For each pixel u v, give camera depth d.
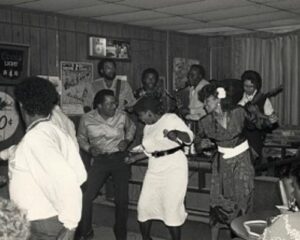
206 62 8.55
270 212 2.91
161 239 5.02
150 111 4.09
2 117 5.68
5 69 5.66
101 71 6.18
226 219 4.00
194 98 6.46
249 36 8.27
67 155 2.33
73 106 6.37
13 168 2.24
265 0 5.32
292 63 7.85
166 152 4.11
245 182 3.91
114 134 4.70
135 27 7.24
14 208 1.33
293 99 7.88
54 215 2.22
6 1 5.33
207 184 4.97
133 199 5.52
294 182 2.08
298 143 6.69
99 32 6.73
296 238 1.78
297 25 7.37
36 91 2.27
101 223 5.64
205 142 4.14
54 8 5.76
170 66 7.85
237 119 3.87
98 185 4.73
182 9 5.84
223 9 5.87
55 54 6.18
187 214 4.63
